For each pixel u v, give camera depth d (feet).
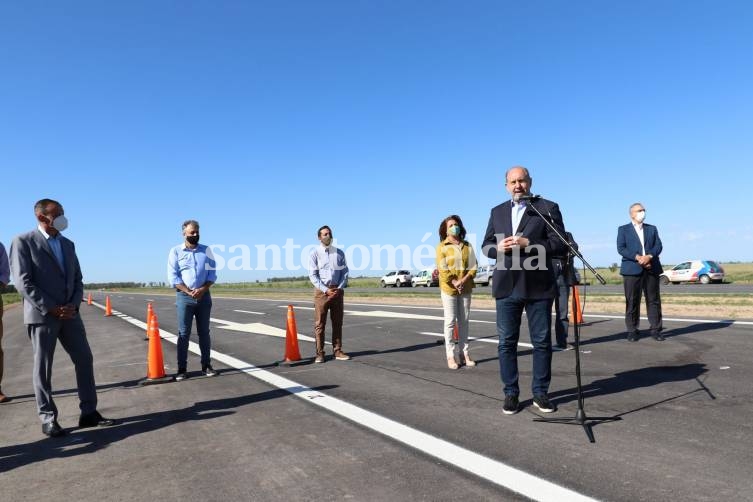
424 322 39.96
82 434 14.26
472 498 8.95
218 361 25.95
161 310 76.89
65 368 26.13
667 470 9.73
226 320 51.11
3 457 12.60
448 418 13.93
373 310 54.34
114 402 17.99
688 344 23.17
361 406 15.64
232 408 16.24
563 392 16.22
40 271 14.14
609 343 24.88
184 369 21.63
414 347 27.50
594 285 101.14
